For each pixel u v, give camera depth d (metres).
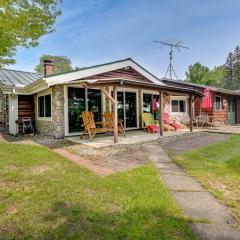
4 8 6.12
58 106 9.58
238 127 15.00
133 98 12.74
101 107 11.09
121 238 2.30
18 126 11.76
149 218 2.67
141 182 3.89
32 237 2.35
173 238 2.30
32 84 10.38
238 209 2.97
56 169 4.74
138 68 12.82
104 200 3.17
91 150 6.88
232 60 57.78
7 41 6.66
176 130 12.30
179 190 3.60
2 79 13.12
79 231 2.43
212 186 3.82
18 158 5.64
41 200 3.19
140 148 7.17
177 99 16.27
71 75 9.82
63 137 9.64
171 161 5.50
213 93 16.28
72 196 3.31
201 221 2.63
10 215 2.78
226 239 2.30
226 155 6.08
